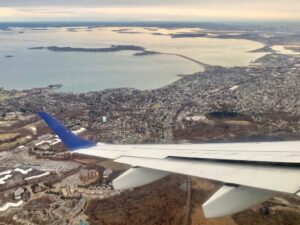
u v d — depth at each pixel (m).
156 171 21.47
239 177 18.14
